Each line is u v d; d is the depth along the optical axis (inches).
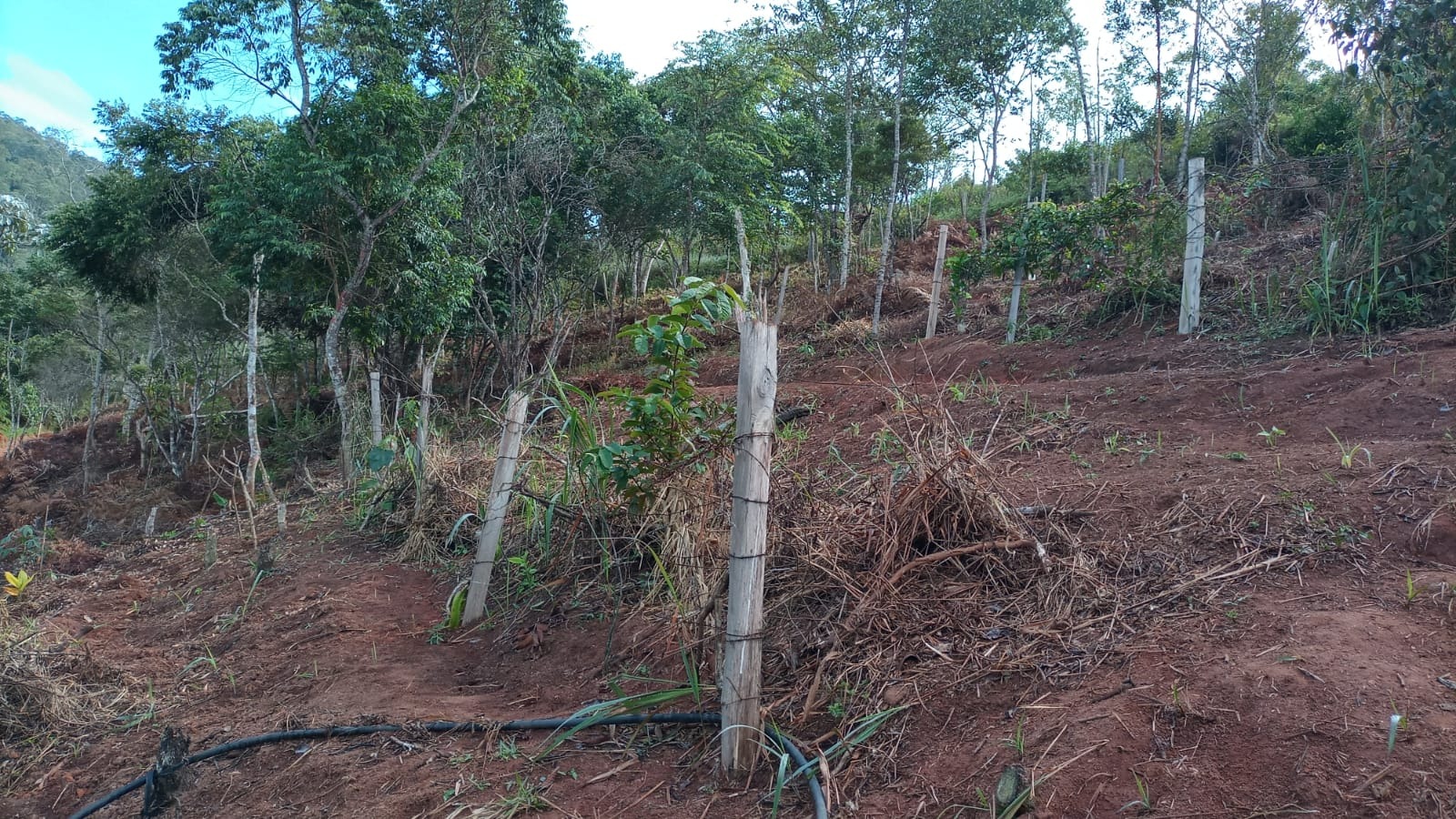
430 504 262.5
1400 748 94.7
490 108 542.9
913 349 426.9
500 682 176.6
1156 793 99.7
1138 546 149.1
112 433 913.5
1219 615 125.9
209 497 570.9
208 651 219.9
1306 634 115.8
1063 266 388.2
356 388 493.7
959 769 113.3
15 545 352.8
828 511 169.3
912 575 152.0
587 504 209.3
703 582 157.8
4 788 172.6
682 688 143.8
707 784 125.0
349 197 465.4
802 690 139.2
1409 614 117.2
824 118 804.0
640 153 711.1
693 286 152.3
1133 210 341.1
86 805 160.4
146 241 626.8
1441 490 144.6
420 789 136.3
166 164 591.8
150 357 738.2
